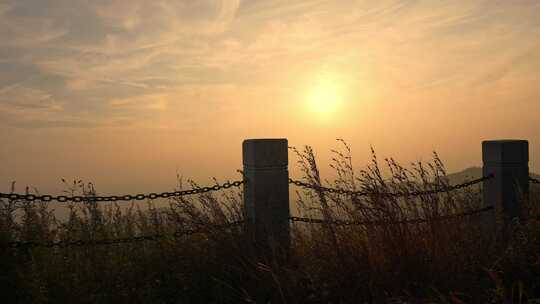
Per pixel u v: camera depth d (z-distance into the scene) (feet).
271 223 20.42
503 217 22.94
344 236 18.04
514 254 17.75
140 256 18.85
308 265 18.08
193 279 17.84
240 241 19.43
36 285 15.52
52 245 17.47
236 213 20.59
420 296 16.16
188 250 18.98
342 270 17.20
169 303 17.16
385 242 17.62
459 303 15.03
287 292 16.99
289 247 20.03
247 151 20.92
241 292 17.47
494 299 14.97
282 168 20.67
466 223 20.38
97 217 20.25
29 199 18.22
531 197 22.95
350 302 16.26
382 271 17.03
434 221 18.70
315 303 16.51
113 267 17.94
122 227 20.99
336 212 19.24
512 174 23.35
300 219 20.61
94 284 17.10
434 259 17.43
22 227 17.89
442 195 20.86
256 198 20.31
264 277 17.70
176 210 20.08
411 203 19.49
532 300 14.39
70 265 17.67
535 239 18.51
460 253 17.87
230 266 18.39
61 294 16.25
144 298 16.70
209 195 20.34
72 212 19.67
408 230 17.90
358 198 19.47
